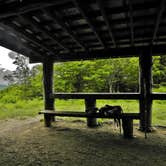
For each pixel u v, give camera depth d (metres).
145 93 4.15
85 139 3.66
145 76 4.14
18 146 3.27
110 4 2.32
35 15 2.67
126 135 3.72
